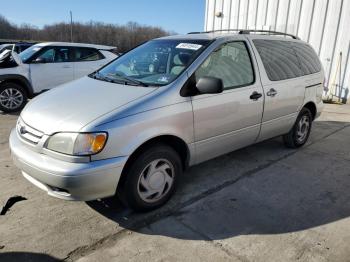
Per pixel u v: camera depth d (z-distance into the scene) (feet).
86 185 8.89
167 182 10.92
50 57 26.48
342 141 18.65
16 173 13.25
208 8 40.45
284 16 34.14
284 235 9.59
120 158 9.27
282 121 15.08
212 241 9.26
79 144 8.84
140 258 8.55
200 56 11.63
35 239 9.20
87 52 28.53
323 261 8.55
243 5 36.91
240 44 13.20
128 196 9.98
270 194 12.04
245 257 8.64
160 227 9.87
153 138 10.34
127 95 10.29
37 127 9.58
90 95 10.59
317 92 17.17
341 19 30.76
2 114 23.98
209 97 11.43
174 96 10.57
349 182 13.24
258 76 13.46
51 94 11.37
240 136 13.08
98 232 9.57
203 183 12.76
